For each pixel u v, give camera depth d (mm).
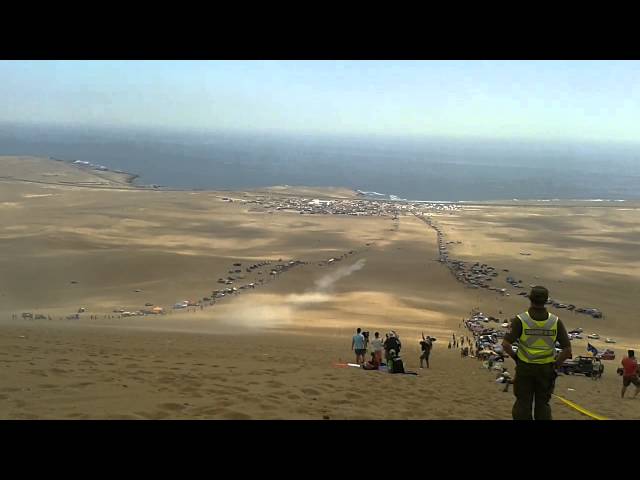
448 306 61625
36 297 60281
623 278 80625
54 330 23891
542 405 6520
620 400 14102
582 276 80875
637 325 57000
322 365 14258
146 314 51906
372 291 67438
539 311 6582
